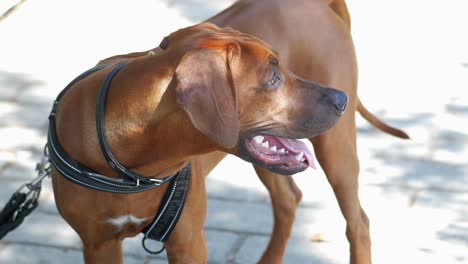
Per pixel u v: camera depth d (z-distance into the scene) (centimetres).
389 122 558
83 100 327
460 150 525
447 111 568
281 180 438
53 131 336
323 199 487
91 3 772
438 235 451
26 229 470
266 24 395
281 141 325
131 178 324
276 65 309
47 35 705
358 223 420
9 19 739
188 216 347
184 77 284
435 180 497
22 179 511
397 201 479
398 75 620
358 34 694
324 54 401
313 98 314
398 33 693
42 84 621
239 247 453
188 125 304
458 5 746
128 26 718
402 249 442
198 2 762
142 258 447
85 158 326
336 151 407
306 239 457
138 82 310
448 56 647
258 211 480
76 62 655
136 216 341
